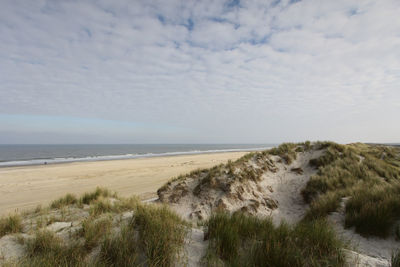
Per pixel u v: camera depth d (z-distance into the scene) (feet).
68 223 14.48
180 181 30.96
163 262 8.41
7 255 9.62
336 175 28.60
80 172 61.41
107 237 9.91
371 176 28.17
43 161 99.50
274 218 22.50
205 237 11.43
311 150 41.45
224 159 103.40
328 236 10.20
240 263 8.49
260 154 38.11
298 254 8.58
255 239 10.43
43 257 9.07
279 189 29.78
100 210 17.44
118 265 8.37
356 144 66.69
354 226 14.70
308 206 24.50
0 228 12.99
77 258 8.71
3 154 158.10
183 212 24.39
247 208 23.82
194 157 117.19
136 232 11.14
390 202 15.08
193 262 8.97
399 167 36.55
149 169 67.15
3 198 34.50
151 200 30.99
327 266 8.36
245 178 28.43
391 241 12.42
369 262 9.23
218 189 26.71
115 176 54.75
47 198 34.30
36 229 12.85
